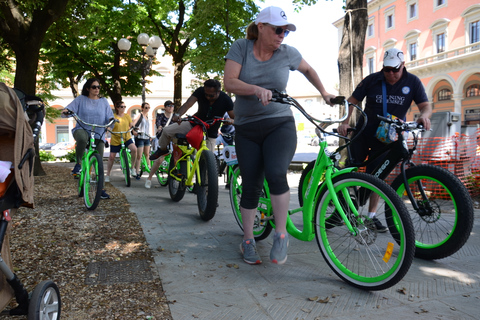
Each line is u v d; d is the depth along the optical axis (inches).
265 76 118.3
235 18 591.2
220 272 120.8
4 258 84.8
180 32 704.4
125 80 775.1
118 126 321.7
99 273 119.4
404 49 1391.5
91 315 94.1
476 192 252.4
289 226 130.0
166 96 1838.1
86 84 236.4
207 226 175.8
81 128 230.1
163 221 183.9
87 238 154.8
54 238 154.3
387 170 143.8
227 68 118.7
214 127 234.5
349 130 152.1
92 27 627.2
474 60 1119.0
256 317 93.2
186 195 261.3
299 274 119.8
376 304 99.5
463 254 139.2
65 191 263.7
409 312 95.1
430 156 249.8
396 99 150.9
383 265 120.6
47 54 677.9
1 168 80.6
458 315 93.5
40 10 361.4
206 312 95.5
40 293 81.7
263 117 119.7
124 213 199.0
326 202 117.6
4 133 90.8
